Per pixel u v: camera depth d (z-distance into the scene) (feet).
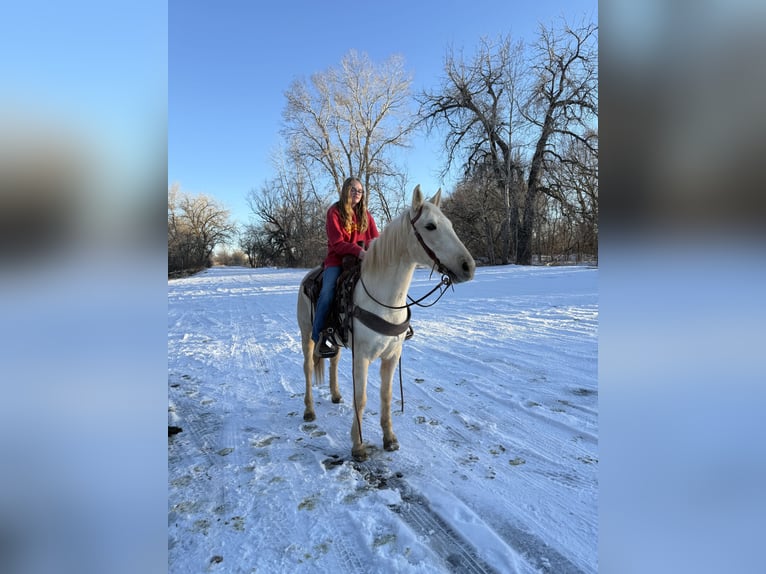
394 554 6.64
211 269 164.76
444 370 16.22
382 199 111.65
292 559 6.60
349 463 9.70
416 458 9.78
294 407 13.55
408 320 10.19
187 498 8.35
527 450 9.95
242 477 9.16
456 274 8.25
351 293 10.15
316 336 11.11
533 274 54.19
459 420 11.72
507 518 7.50
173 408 13.53
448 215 94.63
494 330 22.81
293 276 89.86
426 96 91.76
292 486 8.74
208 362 19.47
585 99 76.23
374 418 12.22
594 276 46.88
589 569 6.25
